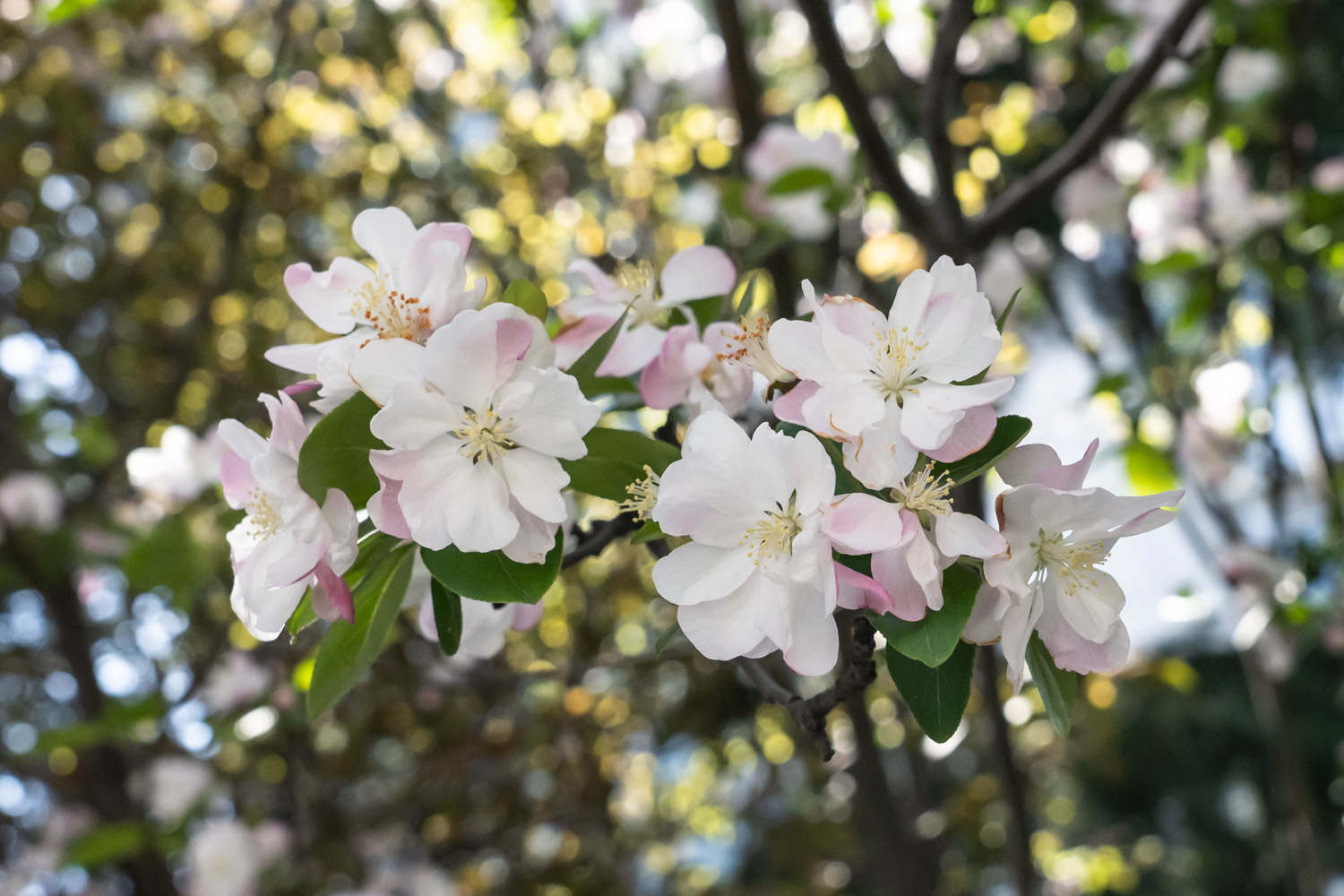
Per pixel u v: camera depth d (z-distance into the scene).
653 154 1.32
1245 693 1.96
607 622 1.35
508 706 1.19
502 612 0.39
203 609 1.33
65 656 1.21
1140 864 1.92
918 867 0.88
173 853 1.03
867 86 1.00
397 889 1.24
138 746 1.11
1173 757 2.00
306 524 0.32
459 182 1.51
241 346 1.60
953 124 1.04
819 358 0.33
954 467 0.34
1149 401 0.93
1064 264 1.07
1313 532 0.98
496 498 0.33
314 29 1.44
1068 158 0.65
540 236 1.48
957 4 0.64
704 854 1.71
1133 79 0.63
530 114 1.48
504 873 1.35
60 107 1.41
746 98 0.77
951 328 0.33
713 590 0.33
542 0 1.22
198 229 1.61
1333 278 1.08
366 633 0.36
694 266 0.39
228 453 0.35
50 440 1.26
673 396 0.37
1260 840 1.97
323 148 1.59
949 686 0.33
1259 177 1.04
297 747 1.17
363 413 0.33
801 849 1.42
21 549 1.12
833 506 0.32
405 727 1.24
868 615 0.33
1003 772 0.69
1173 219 0.95
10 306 1.42
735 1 0.75
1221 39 0.86
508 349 0.33
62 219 1.46
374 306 0.35
